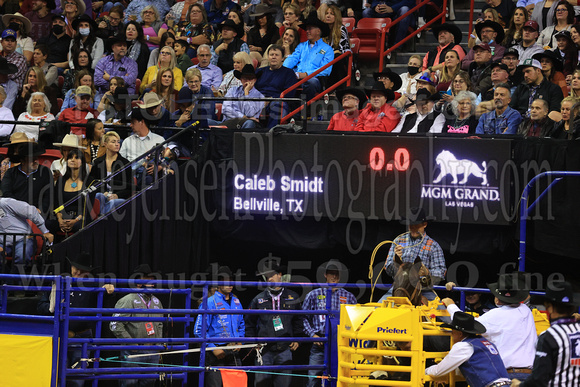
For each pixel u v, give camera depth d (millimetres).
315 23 25203
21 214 19234
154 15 31062
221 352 18094
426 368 14781
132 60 27312
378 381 14938
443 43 25547
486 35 25000
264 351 18859
